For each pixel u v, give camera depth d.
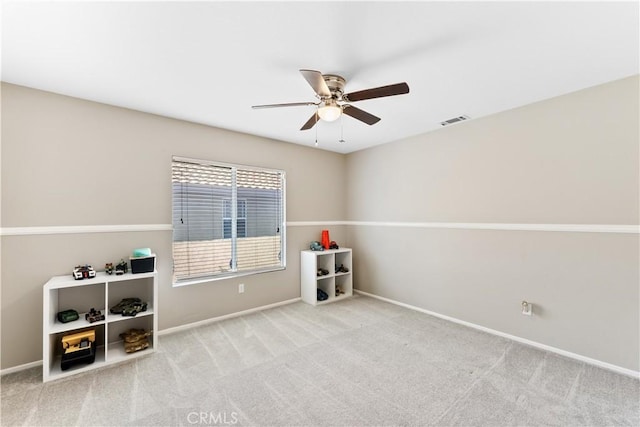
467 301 3.32
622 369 2.30
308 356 2.58
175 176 3.21
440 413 1.85
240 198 3.74
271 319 3.51
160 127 3.07
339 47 1.86
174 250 3.19
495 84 2.40
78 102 2.62
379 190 4.38
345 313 3.73
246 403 1.94
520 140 2.88
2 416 1.81
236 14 1.55
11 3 1.44
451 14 1.55
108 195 2.76
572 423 1.76
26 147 2.39
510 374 2.29
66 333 2.52
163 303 3.07
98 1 1.43
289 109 2.91
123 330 2.82
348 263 4.59
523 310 2.83
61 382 2.18
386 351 2.68
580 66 2.11
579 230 2.52
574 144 2.54
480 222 3.20
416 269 3.88
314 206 4.52
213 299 3.44
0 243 2.30
